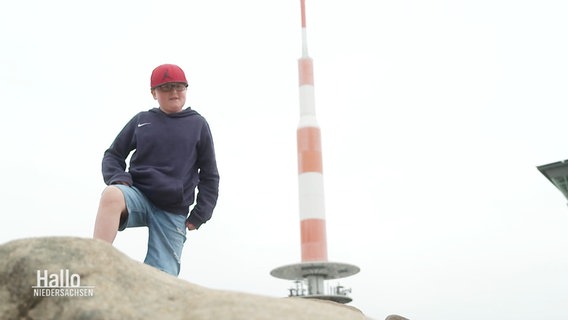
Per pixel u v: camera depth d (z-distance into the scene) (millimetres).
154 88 5688
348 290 81438
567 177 66375
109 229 4773
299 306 3363
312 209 78938
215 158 6039
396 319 6055
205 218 5906
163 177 5352
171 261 5395
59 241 3537
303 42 89625
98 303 3217
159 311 3230
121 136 5727
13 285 3350
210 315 3096
